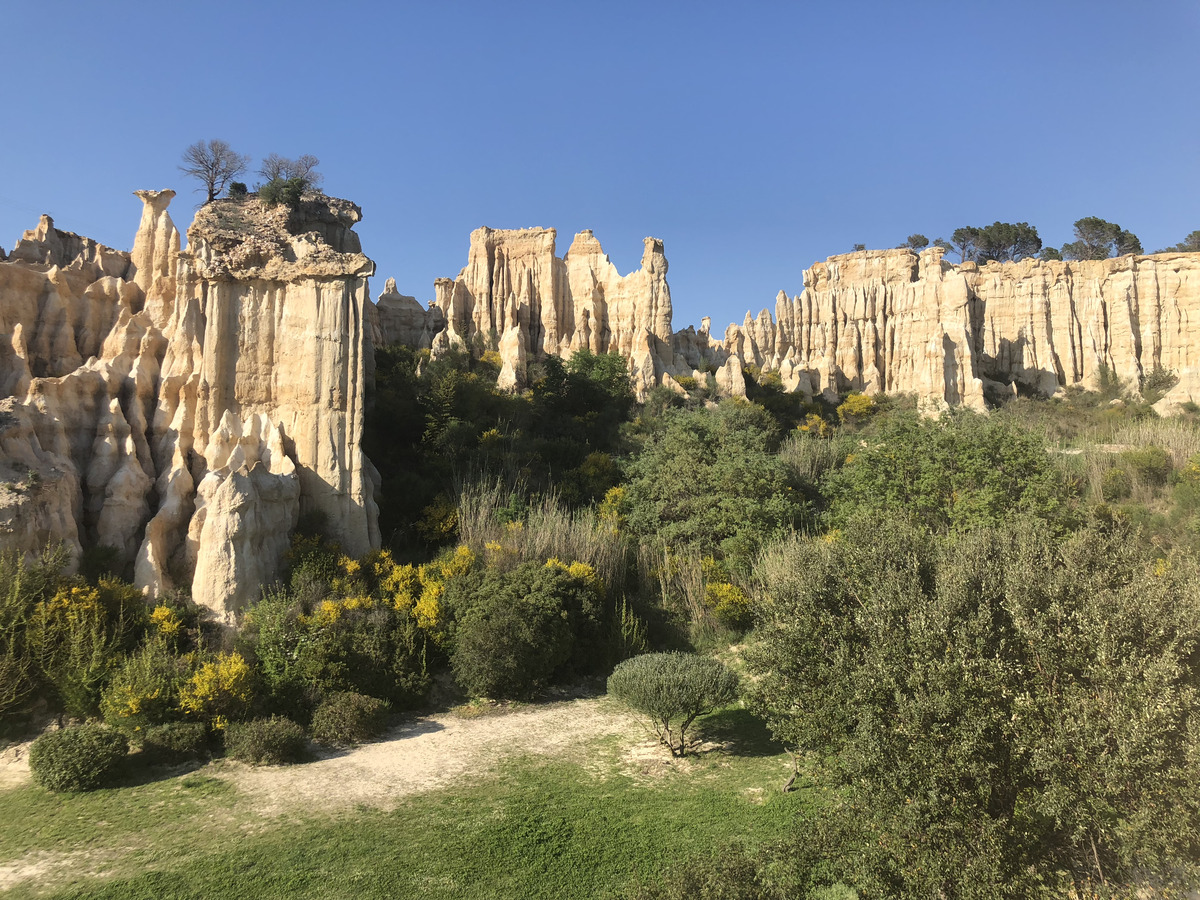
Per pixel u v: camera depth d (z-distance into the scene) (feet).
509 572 105.60
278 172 186.19
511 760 79.20
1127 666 40.40
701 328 340.59
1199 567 53.88
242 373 114.83
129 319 121.60
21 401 98.73
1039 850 41.37
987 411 248.52
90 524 99.40
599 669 108.58
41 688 79.05
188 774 72.18
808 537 124.26
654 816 65.98
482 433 153.69
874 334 327.06
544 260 279.28
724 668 85.15
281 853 58.08
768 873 47.55
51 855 57.11
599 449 182.50
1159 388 271.28
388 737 84.38
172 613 87.76
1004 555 57.52
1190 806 36.86
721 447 153.38
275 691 83.56
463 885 54.60
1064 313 300.20
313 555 103.04
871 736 43.47
